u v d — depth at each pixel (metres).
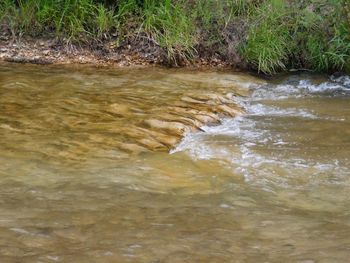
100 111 5.78
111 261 2.53
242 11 9.66
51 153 4.46
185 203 3.48
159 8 9.36
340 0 8.86
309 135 5.40
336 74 8.63
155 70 8.52
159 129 5.28
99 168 4.15
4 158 4.27
